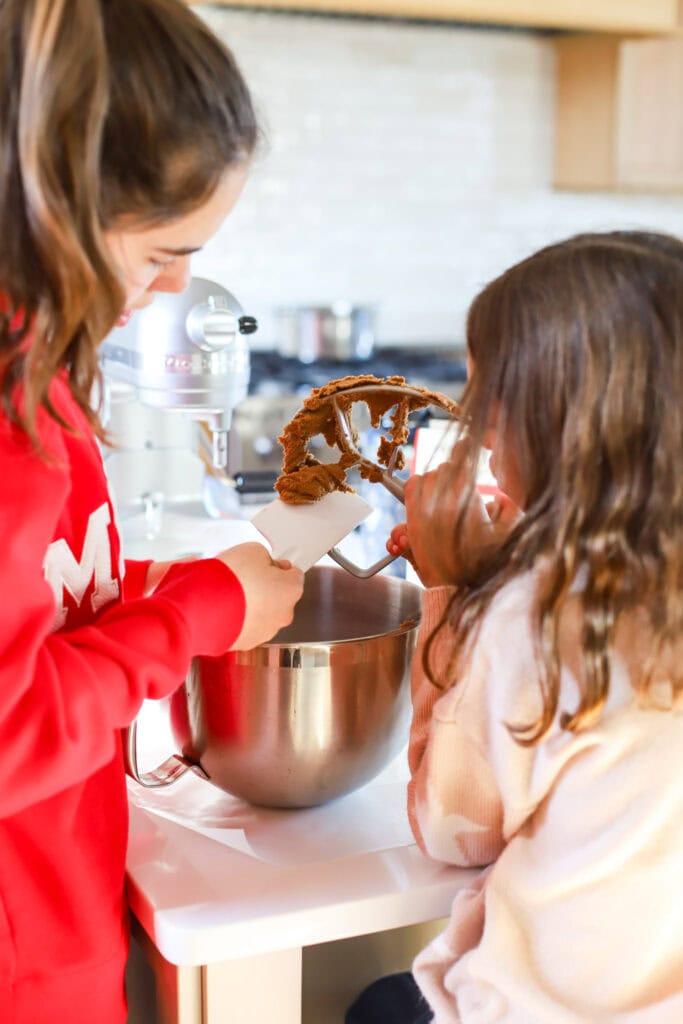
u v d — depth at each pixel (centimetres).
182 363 127
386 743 90
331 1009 118
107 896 79
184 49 65
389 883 82
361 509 94
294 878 82
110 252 64
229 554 83
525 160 384
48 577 76
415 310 385
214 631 78
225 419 146
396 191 373
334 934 80
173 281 77
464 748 80
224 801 94
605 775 74
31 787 66
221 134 66
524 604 76
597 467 73
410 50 363
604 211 400
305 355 345
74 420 77
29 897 75
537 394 75
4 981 76
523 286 76
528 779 77
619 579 73
